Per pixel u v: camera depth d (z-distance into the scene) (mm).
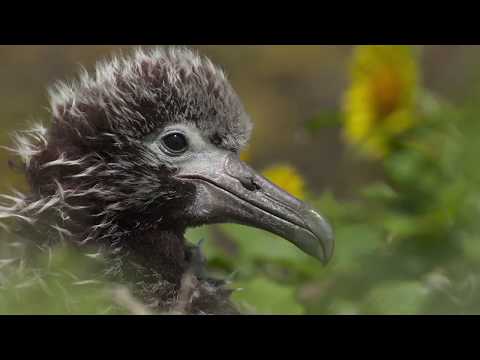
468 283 7449
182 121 7016
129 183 6922
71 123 6957
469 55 14781
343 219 8438
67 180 6871
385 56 9250
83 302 6215
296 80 17625
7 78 16547
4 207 7012
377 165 10820
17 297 6180
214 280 7086
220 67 7730
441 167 8555
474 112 8492
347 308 7668
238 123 7207
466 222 7992
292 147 16031
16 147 7375
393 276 7809
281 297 7570
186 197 7059
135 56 7391
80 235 6828
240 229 8352
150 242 7004
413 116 9164
